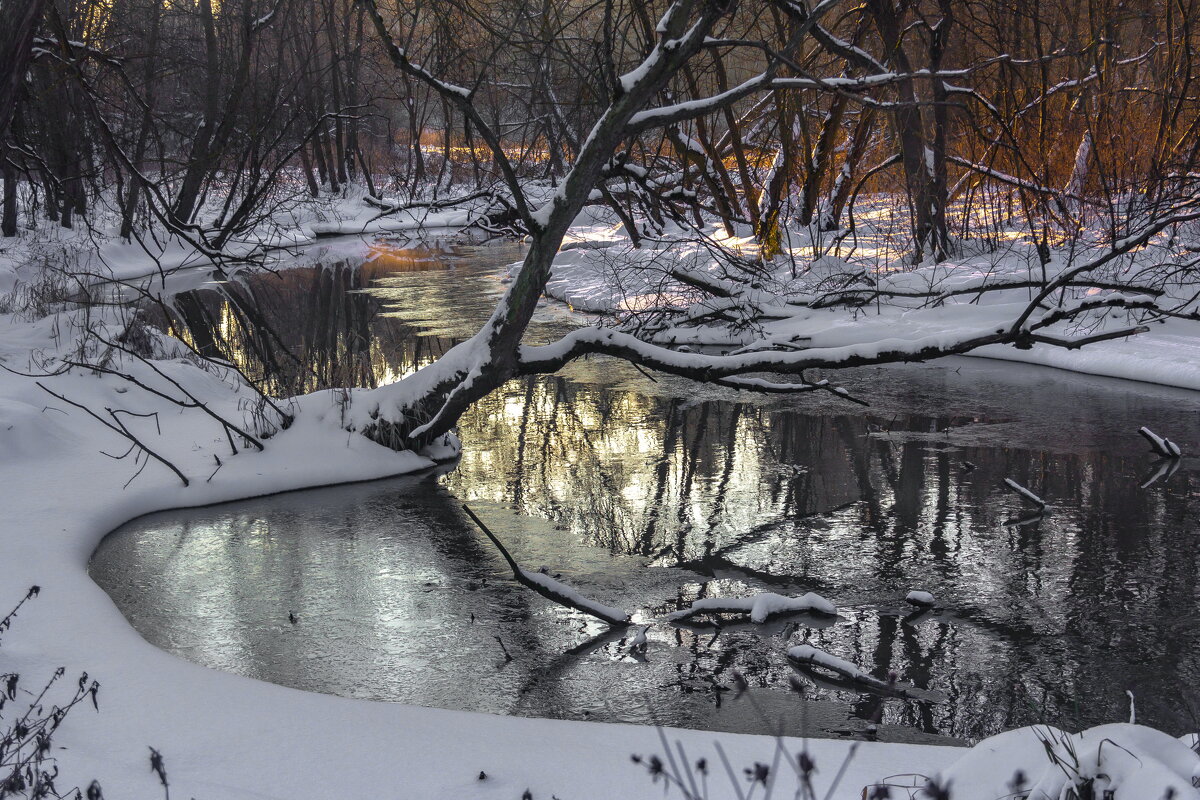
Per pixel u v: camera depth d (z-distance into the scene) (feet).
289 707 15.78
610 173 37.19
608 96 29.63
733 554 25.64
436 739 14.44
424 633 21.20
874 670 19.49
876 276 58.85
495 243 112.68
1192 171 57.00
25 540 23.70
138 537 26.50
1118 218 58.54
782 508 29.01
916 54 69.10
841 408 40.57
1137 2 68.49
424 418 33.09
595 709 17.99
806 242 74.79
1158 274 47.98
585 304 64.85
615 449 35.35
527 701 18.28
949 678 19.12
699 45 26.50
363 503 29.71
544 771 13.15
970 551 25.52
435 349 51.67
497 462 33.99
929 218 64.34
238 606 22.48
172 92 91.40
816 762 13.70
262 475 30.58
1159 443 32.99
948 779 10.18
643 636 20.95
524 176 53.47
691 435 37.01
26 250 77.46
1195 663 19.54
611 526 27.76
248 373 43.57
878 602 22.70
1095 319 48.06
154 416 34.35
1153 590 22.90
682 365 30.09
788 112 66.54
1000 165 72.18
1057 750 9.74
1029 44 64.18
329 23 80.38
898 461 33.22
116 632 18.94
